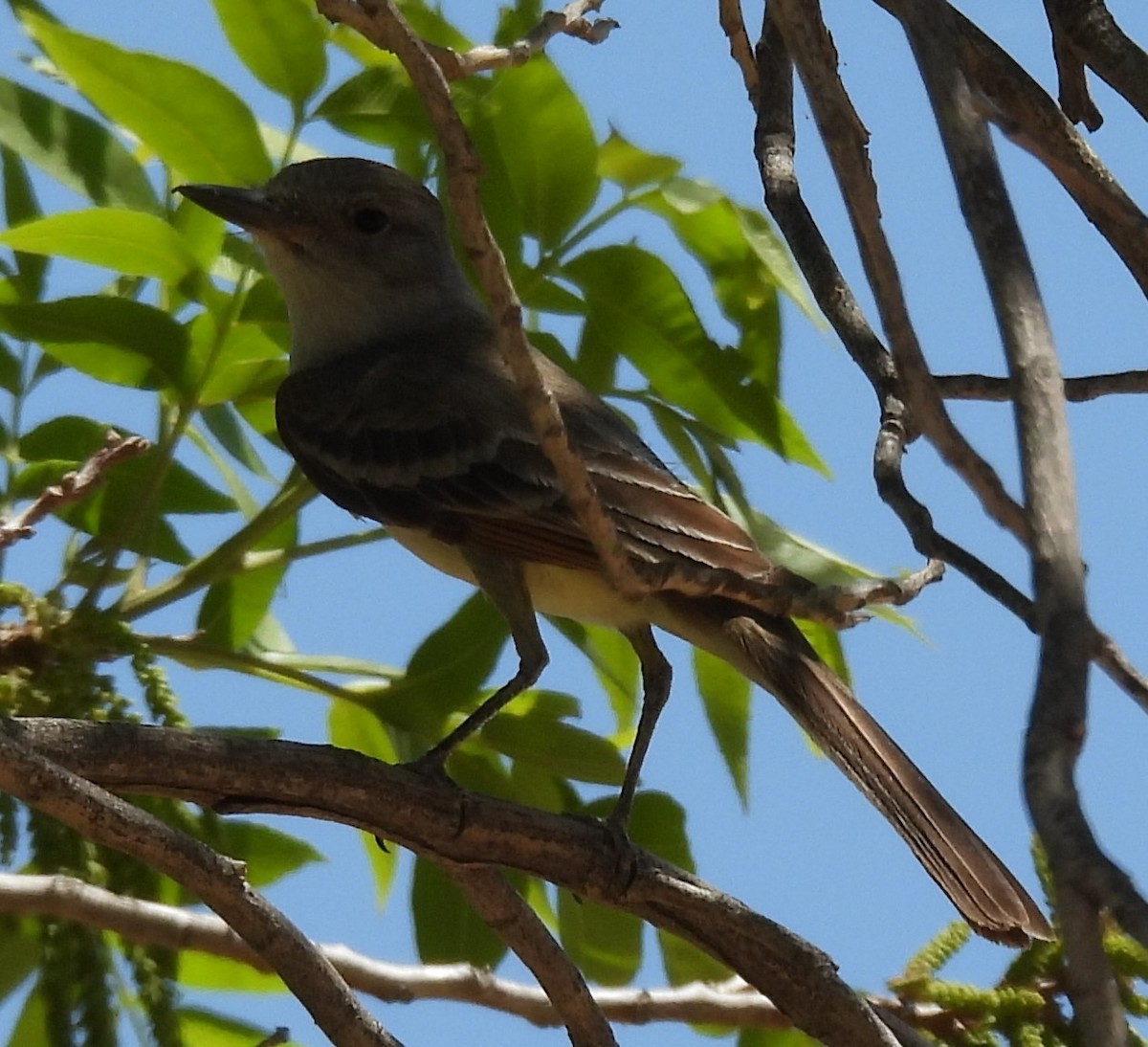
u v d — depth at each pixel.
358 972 8.41
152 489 8.88
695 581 7.26
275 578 9.43
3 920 8.52
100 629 8.42
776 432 9.55
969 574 6.43
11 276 9.29
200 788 7.56
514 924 8.11
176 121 9.13
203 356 9.16
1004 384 8.51
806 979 8.15
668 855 9.52
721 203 9.70
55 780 6.57
